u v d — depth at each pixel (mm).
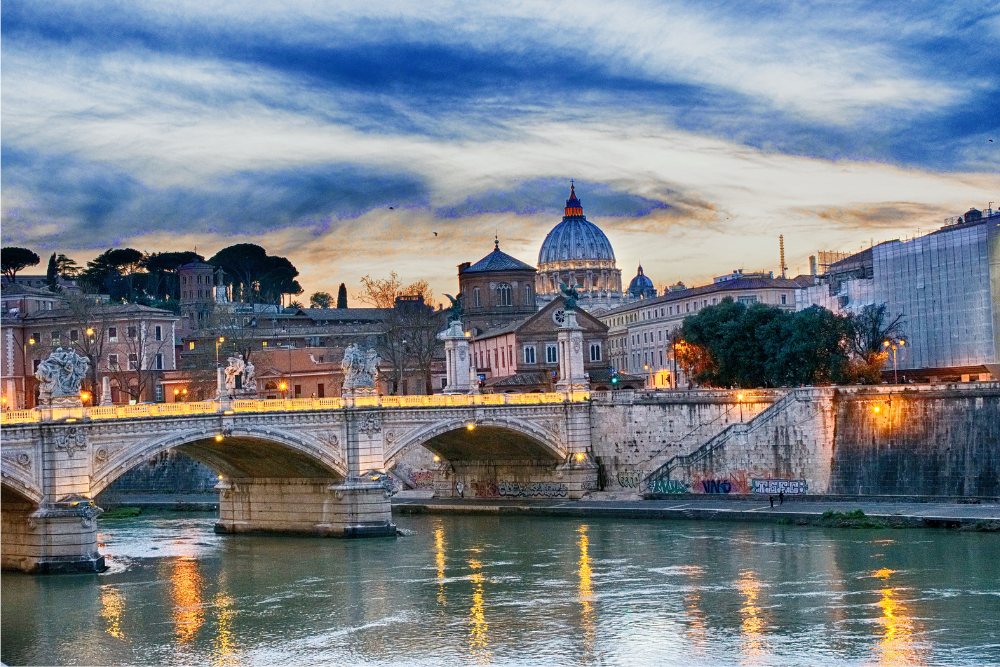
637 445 161250
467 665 85125
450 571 115188
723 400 156750
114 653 89750
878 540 121688
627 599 101500
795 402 147000
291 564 120438
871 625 91000
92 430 117688
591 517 149125
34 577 114250
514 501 162250
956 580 103000
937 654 83875
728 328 192500
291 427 132875
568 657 86188
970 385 137500
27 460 113625
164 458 189000
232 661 87438
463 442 163625
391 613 99375
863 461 142750
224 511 146875
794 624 92000
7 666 86812
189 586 110312
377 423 140000
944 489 137000
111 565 120875
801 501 144500
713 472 151375
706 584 105812
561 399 161375
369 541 134625
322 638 92562
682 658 85000
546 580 109938
